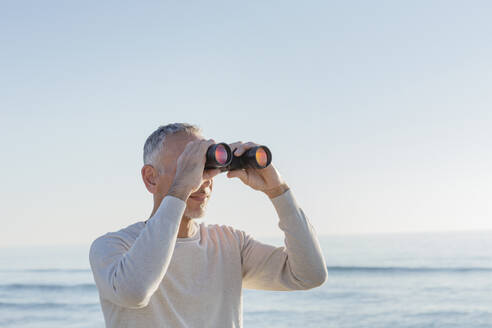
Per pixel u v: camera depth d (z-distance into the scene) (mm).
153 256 1769
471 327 15062
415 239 44250
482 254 31391
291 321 16453
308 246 2158
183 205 1896
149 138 2221
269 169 2180
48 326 16797
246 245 2299
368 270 26016
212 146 2002
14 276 29938
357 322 16188
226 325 2072
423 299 19109
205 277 2053
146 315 1900
